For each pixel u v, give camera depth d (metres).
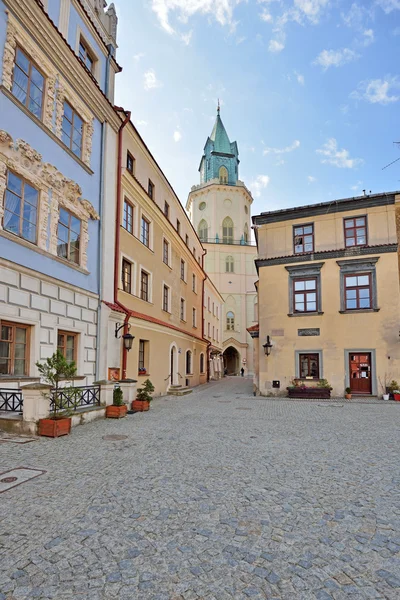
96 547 3.76
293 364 21.20
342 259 21.19
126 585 3.15
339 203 21.52
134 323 17.17
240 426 10.94
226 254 55.09
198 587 3.13
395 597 3.05
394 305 19.89
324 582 3.23
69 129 12.83
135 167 18.27
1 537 3.95
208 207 57.12
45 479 5.76
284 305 21.94
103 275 14.20
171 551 3.70
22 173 10.16
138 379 17.48
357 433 9.98
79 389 10.39
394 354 19.55
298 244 22.53
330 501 5.07
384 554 3.71
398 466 6.78
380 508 4.85
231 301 54.28
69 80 12.57
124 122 16.06
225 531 4.15
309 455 7.54
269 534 4.09
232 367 57.25
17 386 9.67
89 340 13.16
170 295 23.80
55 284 11.40
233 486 5.61
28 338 10.38
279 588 3.14
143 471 6.25
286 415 13.52
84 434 9.07
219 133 60.31
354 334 20.38
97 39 14.99
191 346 29.06
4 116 9.69
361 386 20.05
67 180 12.16
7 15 9.88
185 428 10.38
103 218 14.45
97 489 5.38
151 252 20.14
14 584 3.15
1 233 9.28
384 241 20.64
